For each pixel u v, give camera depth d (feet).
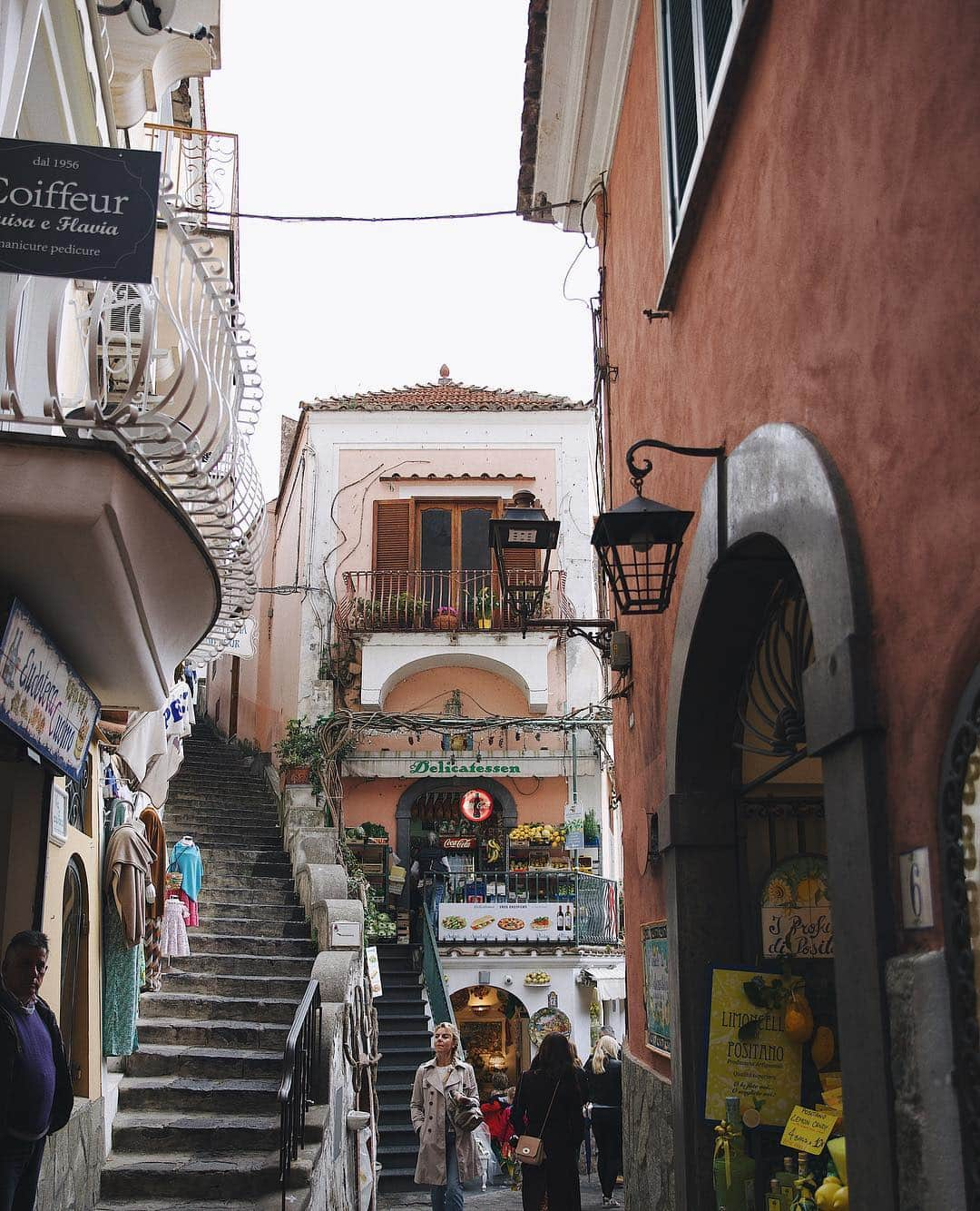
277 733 73.72
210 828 56.29
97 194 14.65
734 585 17.21
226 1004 32.42
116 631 18.19
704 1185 17.85
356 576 69.82
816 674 11.81
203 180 36.63
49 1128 16.80
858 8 11.44
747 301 15.72
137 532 16.17
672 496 21.03
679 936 18.99
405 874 67.72
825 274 12.42
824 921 18.65
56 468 15.16
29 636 16.74
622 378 27.76
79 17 19.58
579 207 32.96
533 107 30.40
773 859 19.44
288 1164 23.58
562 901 64.95
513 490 71.67
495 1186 44.47
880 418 10.77
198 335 17.83
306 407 72.79
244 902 46.34
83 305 23.89
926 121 9.78
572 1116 26.23
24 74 16.39
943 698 9.33
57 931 21.47
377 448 72.23
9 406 14.74
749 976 17.62
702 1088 18.13
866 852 10.53
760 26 15.10
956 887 9.01
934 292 9.59
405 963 61.52
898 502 10.31
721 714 19.31
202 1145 25.49
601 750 68.08
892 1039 9.91
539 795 69.26
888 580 10.52
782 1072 17.20
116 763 28.78
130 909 26.14
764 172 14.92
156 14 24.63
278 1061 28.91
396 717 66.49
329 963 33.73
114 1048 26.30
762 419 14.93
